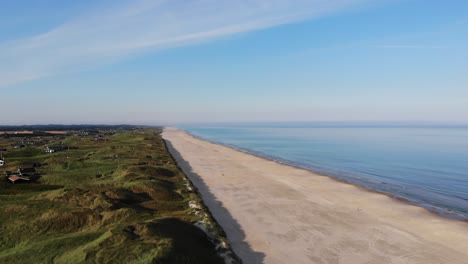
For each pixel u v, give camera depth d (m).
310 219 39.97
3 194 48.78
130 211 35.56
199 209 40.59
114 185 51.06
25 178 58.66
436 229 36.94
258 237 33.78
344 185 61.12
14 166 73.25
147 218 34.53
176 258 24.88
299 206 45.88
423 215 42.38
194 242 29.55
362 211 43.66
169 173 65.94
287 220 39.50
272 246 31.48
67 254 26.75
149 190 48.12
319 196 51.97
